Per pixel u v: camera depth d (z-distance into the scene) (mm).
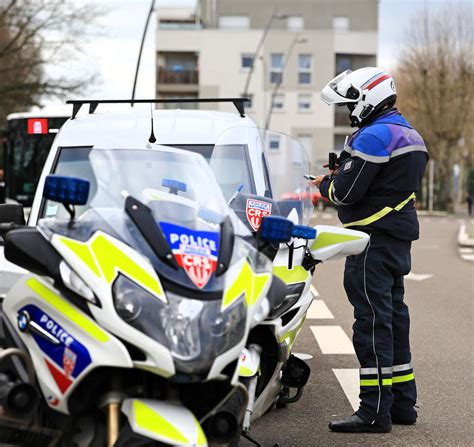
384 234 6391
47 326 4125
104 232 4125
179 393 4211
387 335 6406
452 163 67375
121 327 3855
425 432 6473
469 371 8477
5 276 5945
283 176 6934
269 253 4641
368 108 6449
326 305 13141
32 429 4191
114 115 8266
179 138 7762
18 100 40125
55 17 38156
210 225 4348
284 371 6113
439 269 19000
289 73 73688
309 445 6102
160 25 72812
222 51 73188
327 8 74188
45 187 4074
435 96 66625
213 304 3988
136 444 3885
